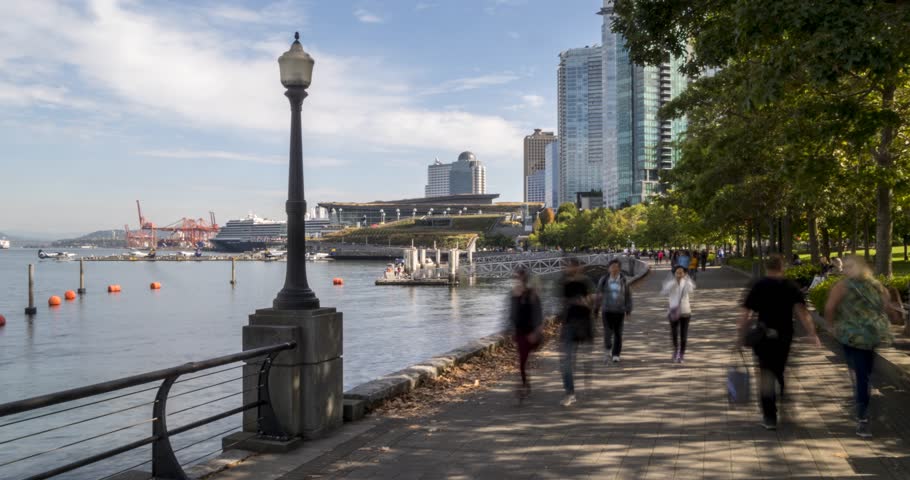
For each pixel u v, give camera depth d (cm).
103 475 1205
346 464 661
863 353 723
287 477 627
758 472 609
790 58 933
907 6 884
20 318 4716
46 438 1473
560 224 16662
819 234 5031
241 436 734
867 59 876
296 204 781
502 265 8994
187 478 617
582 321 905
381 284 8031
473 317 4197
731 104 2205
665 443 707
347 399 858
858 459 641
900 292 1571
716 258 7750
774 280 752
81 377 2428
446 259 19050
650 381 1050
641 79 19475
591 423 797
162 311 5247
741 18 957
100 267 17438
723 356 1286
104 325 4219
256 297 6850
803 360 1206
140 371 2539
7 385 2286
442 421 822
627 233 11606
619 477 602
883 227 1845
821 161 1602
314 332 749
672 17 1241
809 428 756
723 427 768
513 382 1065
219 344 3288
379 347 2847
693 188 3412
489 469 633
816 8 882
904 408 830
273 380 738
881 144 1767
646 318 2008
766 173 2723
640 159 19538
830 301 743
